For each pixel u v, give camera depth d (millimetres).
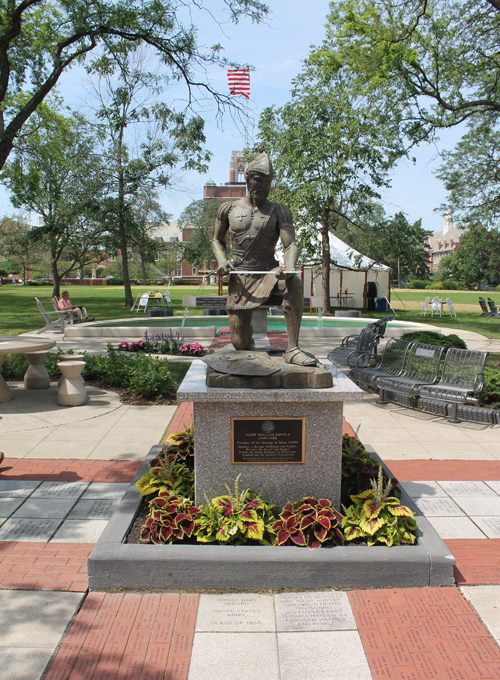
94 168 25562
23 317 22094
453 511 4258
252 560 3158
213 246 4238
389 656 2686
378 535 3348
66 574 3344
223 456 3656
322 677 2549
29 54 15320
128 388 8062
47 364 9086
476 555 3607
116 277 73312
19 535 3805
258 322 7043
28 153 19703
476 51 14961
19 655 2666
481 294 47594
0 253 43625
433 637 2818
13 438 5973
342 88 21156
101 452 5539
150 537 3377
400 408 7531
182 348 12023
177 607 3041
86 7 13805
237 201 4105
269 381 3500
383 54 14500
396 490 3955
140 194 26938
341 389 3482
